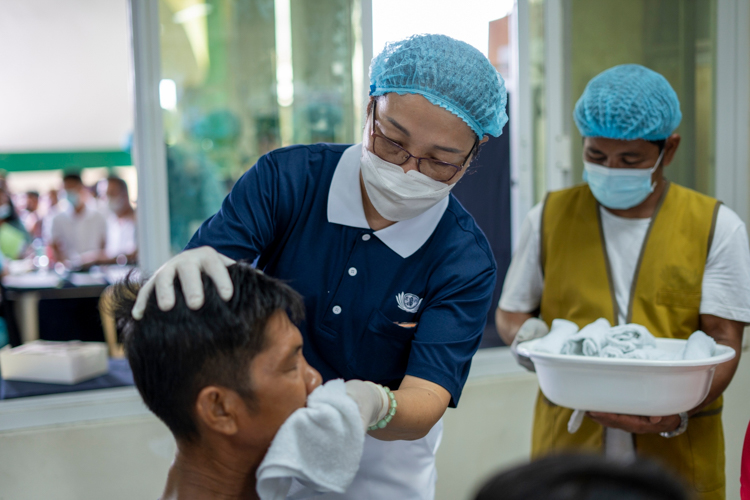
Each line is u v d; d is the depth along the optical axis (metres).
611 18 2.60
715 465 1.54
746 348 2.55
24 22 5.58
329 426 0.76
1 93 6.23
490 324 2.64
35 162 6.61
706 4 2.64
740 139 2.65
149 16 2.31
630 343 1.36
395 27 2.46
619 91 1.45
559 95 2.58
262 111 2.47
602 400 1.31
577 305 1.60
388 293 1.19
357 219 1.17
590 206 1.64
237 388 0.79
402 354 1.23
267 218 1.17
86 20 5.65
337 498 1.31
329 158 1.22
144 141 2.35
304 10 2.47
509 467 0.48
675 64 2.66
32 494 2.09
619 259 1.59
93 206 4.71
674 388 1.25
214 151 2.43
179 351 0.79
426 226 1.18
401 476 1.32
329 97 2.51
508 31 2.55
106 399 2.19
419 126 1.04
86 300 3.05
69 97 6.46
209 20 2.39
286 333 0.82
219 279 0.79
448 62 1.02
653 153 1.50
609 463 0.45
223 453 0.83
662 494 0.44
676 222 1.55
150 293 0.82
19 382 2.29
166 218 2.39
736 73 2.63
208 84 2.41
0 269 3.88
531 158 2.61
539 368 1.39
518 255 1.75
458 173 1.12
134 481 2.18
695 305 1.52
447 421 2.47
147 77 2.33
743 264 1.49
